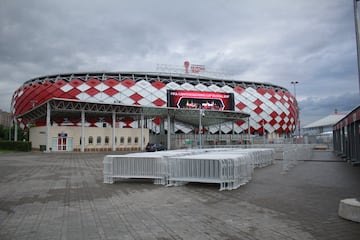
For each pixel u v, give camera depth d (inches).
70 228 223.9
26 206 299.4
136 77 2783.0
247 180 455.5
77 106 1630.2
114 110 1733.5
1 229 223.1
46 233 212.5
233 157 410.9
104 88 2568.9
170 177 425.4
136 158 450.9
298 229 214.7
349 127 775.1
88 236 204.8
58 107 1582.2
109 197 343.9
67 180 490.6
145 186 421.7
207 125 2640.3
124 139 1795.0
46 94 2509.8
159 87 2719.0
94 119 2292.1
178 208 284.8
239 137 2167.8
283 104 3218.5
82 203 312.0
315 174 548.1
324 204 296.5
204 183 440.5
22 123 2768.2
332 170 613.9
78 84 2546.8
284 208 280.7
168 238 198.2
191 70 3019.2
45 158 1066.1
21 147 1609.3
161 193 365.7
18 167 724.7
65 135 1627.7
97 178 514.9
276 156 1061.1
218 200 321.1
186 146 1857.8
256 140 2026.3
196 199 327.6
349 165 722.8
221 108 2719.0
